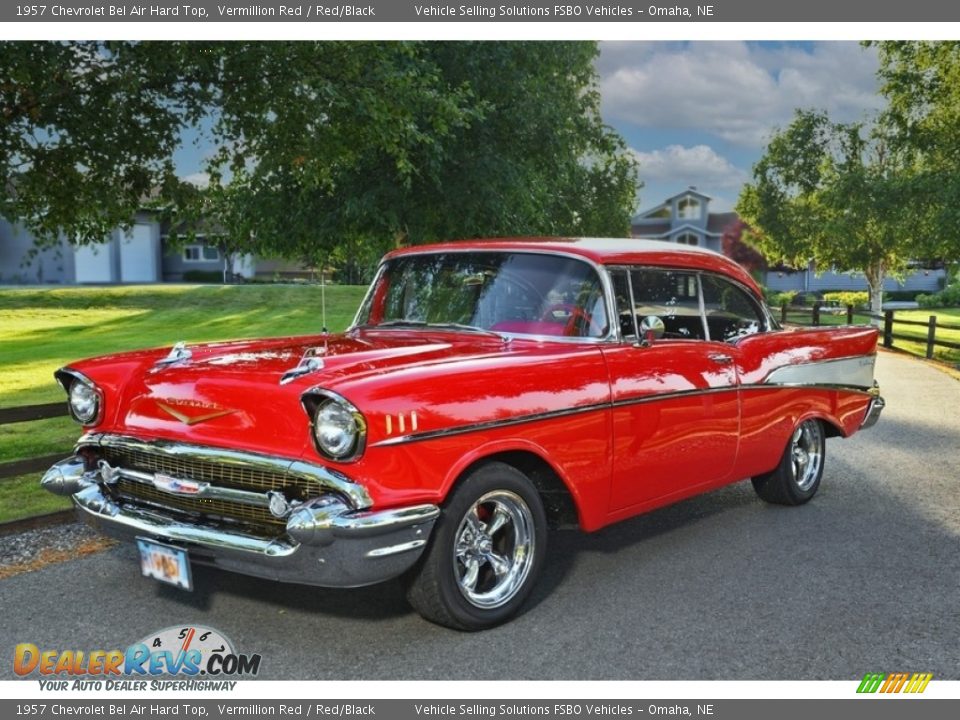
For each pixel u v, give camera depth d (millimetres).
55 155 7219
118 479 3900
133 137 7281
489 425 3660
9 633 3768
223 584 4367
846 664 3512
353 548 3299
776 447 5480
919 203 17469
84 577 4438
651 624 3898
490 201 12711
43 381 14703
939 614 4031
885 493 6332
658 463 4531
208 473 3605
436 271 4961
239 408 3529
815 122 30719
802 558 4820
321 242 13453
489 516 3891
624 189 24391
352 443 3264
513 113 13359
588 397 4094
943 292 41344
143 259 50000
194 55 6949
